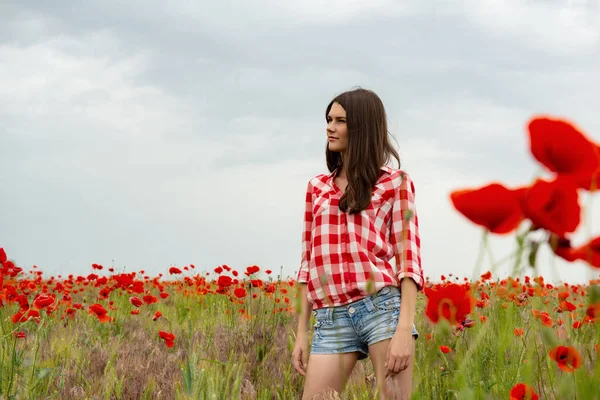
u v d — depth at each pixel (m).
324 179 3.39
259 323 5.57
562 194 1.00
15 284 8.24
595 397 1.33
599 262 1.03
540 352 3.20
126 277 6.98
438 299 1.60
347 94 3.23
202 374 3.12
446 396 2.67
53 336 5.40
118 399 3.75
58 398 3.74
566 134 1.01
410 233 3.06
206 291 7.84
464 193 1.04
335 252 3.11
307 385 3.11
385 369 2.87
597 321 1.11
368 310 2.99
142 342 5.69
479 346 2.69
